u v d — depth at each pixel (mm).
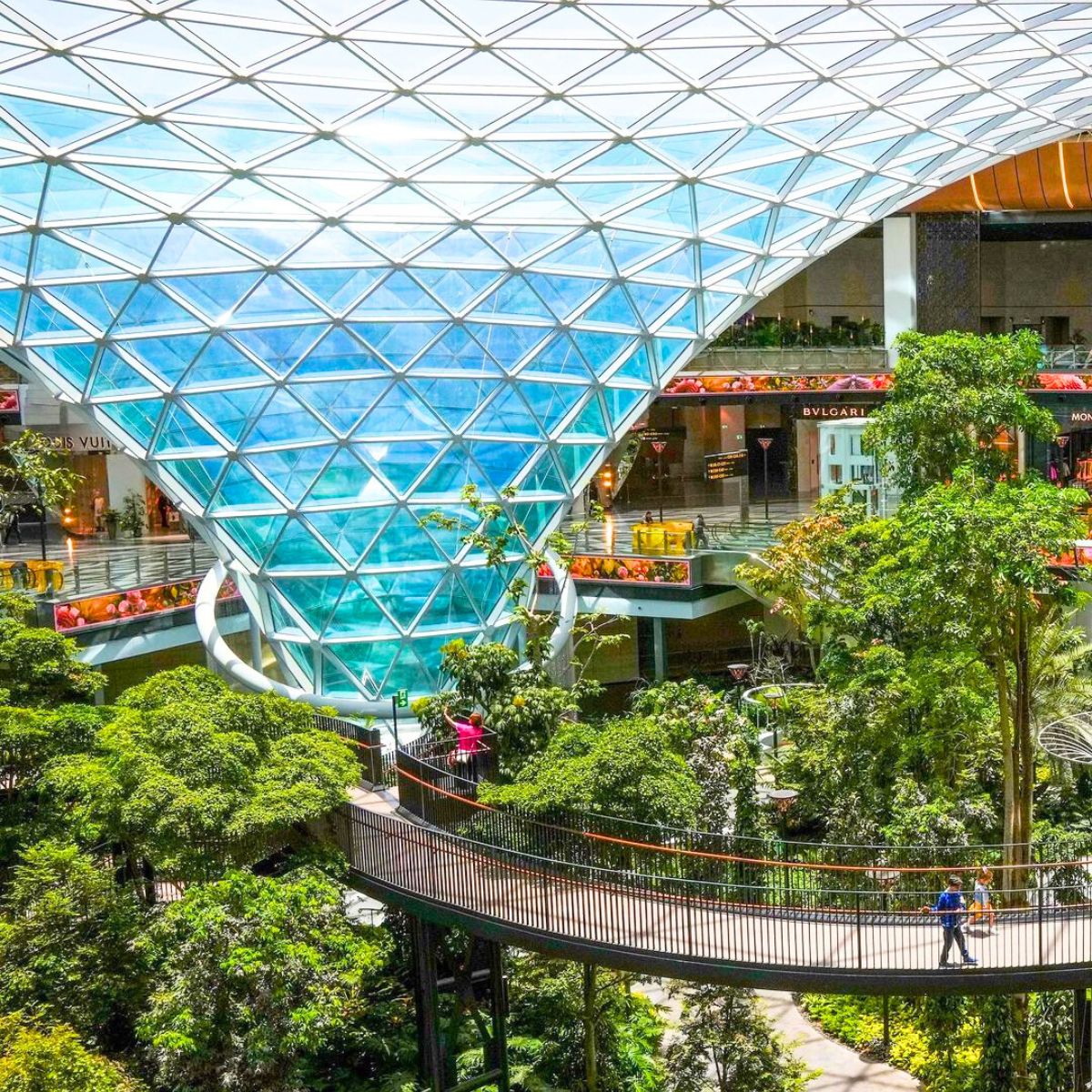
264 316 39688
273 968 23922
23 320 38281
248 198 35781
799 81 33094
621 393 47969
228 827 25125
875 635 36469
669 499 74625
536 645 36969
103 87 30078
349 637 45812
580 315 42906
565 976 31453
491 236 38969
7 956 25531
